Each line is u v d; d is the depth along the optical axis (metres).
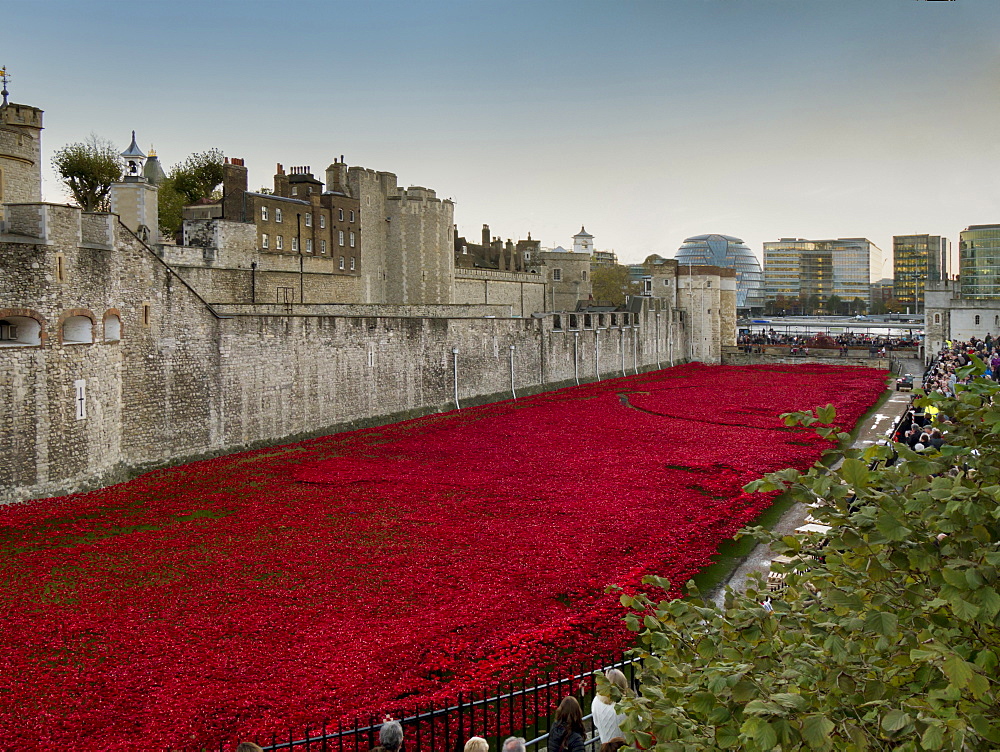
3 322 36.91
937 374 61.97
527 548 30.11
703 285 130.62
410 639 21.70
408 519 34.03
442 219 107.69
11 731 17.02
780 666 10.30
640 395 83.19
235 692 18.58
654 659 11.82
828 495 10.09
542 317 87.44
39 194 52.53
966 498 9.31
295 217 86.00
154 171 102.06
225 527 32.38
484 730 15.29
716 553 30.34
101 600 24.45
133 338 43.03
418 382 67.31
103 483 40.09
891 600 9.76
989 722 8.16
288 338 53.75
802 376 103.00
